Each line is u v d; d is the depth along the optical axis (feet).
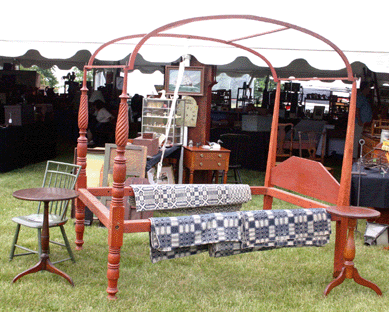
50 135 34.94
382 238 16.87
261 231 11.43
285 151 36.37
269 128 34.27
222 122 36.42
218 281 12.82
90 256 14.08
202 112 23.80
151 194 13.65
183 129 23.36
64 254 14.10
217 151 22.13
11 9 25.54
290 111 42.19
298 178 14.66
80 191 14.46
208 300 11.46
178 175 22.98
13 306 10.34
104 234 16.37
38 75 54.70
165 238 10.54
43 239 11.90
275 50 23.72
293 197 14.57
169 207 13.88
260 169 32.73
